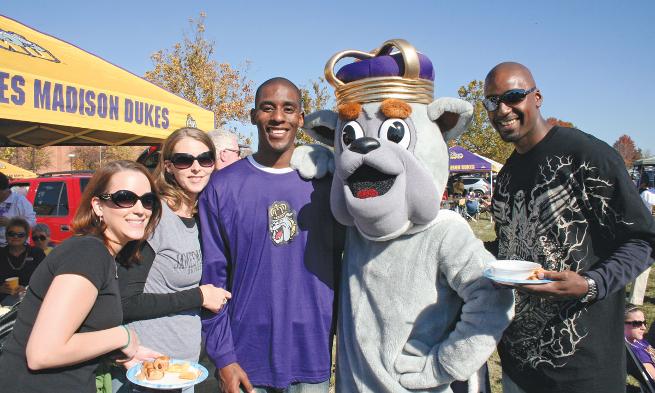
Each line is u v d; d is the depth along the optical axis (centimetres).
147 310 240
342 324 250
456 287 219
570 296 202
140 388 235
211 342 251
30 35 487
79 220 224
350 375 243
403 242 231
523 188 251
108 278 206
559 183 234
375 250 237
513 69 247
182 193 276
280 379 247
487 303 207
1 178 631
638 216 218
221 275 264
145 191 225
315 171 258
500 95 247
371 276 235
